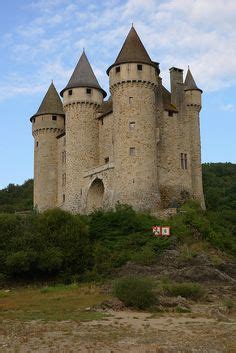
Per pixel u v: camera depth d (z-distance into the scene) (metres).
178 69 59.09
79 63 59.88
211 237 47.19
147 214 48.62
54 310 26.80
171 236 45.34
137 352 16.72
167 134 55.59
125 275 40.06
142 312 26.16
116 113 52.31
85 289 36.19
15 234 44.72
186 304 28.23
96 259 43.22
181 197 54.22
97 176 53.91
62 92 59.28
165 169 54.28
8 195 100.06
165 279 36.91
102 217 48.03
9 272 41.69
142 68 52.28
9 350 16.86
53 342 18.28
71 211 55.91
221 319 24.03
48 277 43.31
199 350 17.03
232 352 17.02
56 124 64.62
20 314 25.48
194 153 57.91
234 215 66.25
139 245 44.81
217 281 38.09
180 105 57.81
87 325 21.92
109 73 54.22
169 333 20.14
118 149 51.25
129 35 54.75
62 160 62.44
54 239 44.19
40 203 62.97
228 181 98.81
